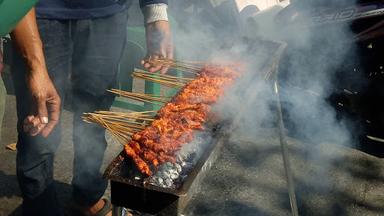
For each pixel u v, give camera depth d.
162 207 1.68
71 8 2.37
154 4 2.62
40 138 2.37
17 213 3.08
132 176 1.75
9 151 3.73
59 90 2.54
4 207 3.12
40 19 2.29
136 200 1.70
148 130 2.00
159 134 2.00
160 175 1.77
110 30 2.57
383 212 3.26
